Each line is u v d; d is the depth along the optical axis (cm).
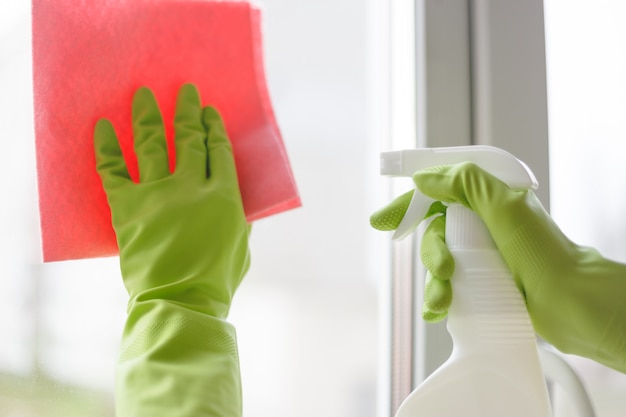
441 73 63
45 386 56
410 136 65
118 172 49
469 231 43
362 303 67
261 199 53
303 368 64
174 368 42
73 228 48
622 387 68
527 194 44
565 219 71
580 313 41
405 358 63
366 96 69
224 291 48
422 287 61
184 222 48
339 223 67
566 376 48
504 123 63
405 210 46
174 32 52
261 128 54
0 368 54
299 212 66
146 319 45
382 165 46
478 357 41
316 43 67
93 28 49
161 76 52
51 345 56
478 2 64
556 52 71
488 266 42
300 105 66
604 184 72
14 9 58
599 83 73
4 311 55
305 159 66
